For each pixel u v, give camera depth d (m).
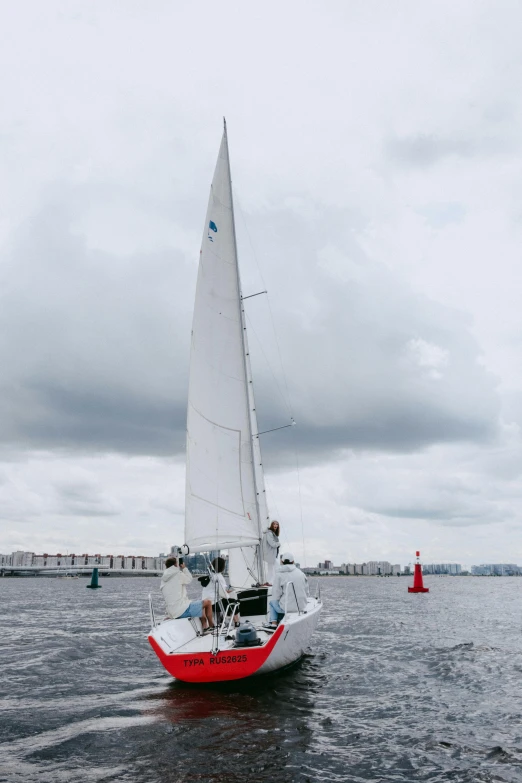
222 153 14.59
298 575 11.98
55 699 10.02
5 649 16.66
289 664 11.95
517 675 12.61
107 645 17.52
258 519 13.62
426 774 6.66
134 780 6.28
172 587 11.66
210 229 14.27
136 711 9.07
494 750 7.53
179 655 9.88
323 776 6.53
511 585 109.12
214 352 13.97
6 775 6.41
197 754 7.11
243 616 12.91
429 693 10.77
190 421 13.76
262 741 7.63
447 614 30.59
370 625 23.73
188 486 13.38
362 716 9.05
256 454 14.81
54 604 42.56
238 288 14.30
